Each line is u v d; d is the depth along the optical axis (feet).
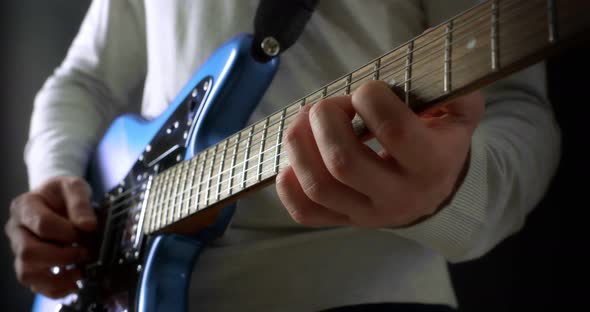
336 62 2.98
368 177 1.93
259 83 2.87
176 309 2.77
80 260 3.21
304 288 2.72
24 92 5.90
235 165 2.36
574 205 3.67
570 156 3.68
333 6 2.98
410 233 2.26
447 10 2.86
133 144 3.24
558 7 1.69
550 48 1.71
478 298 3.98
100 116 4.19
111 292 2.92
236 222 2.96
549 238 3.74
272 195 2.88
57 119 3.95
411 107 1.95
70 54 4.49
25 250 3.21
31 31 5.98
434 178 1.96
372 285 2.68
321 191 2.00
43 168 3.62
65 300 3.34
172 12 3.41
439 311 2.71
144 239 2.85
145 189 2.92
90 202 3.32
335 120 1.91
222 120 2.86
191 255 2.83
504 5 1.80
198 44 3.28
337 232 2.75
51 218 3.18
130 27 4.12
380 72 2.04
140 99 4.58
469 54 1.85
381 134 1.88
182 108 2.99
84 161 3.76
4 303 5.65
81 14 5.90
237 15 3.20
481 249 2.39
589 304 3.62
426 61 1.94
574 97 3.66
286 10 2.88
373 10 2.93
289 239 2.79
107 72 4.20
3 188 5.80
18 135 5.87
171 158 2.90
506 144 2.46
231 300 2.80
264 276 2.78
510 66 1.78
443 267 2.88
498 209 2.34
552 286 3.73
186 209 2.59
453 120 1.99
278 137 2.23
